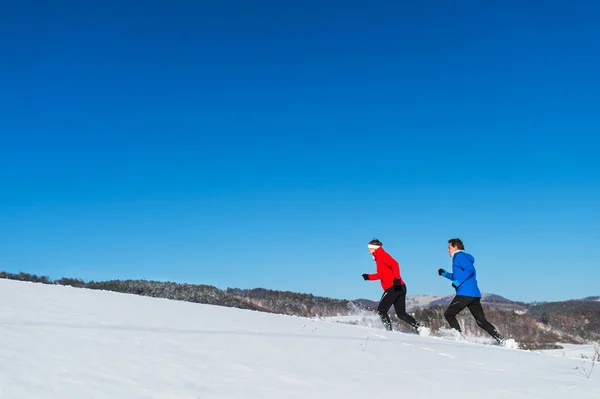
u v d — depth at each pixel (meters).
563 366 6.12
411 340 7.21
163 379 3.46
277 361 4.52
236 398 3.26
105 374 3.36
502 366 5.65
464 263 9.27
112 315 5.93
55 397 2.79
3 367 3.15
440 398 3.87
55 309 5.85
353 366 4.73
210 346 4.78
